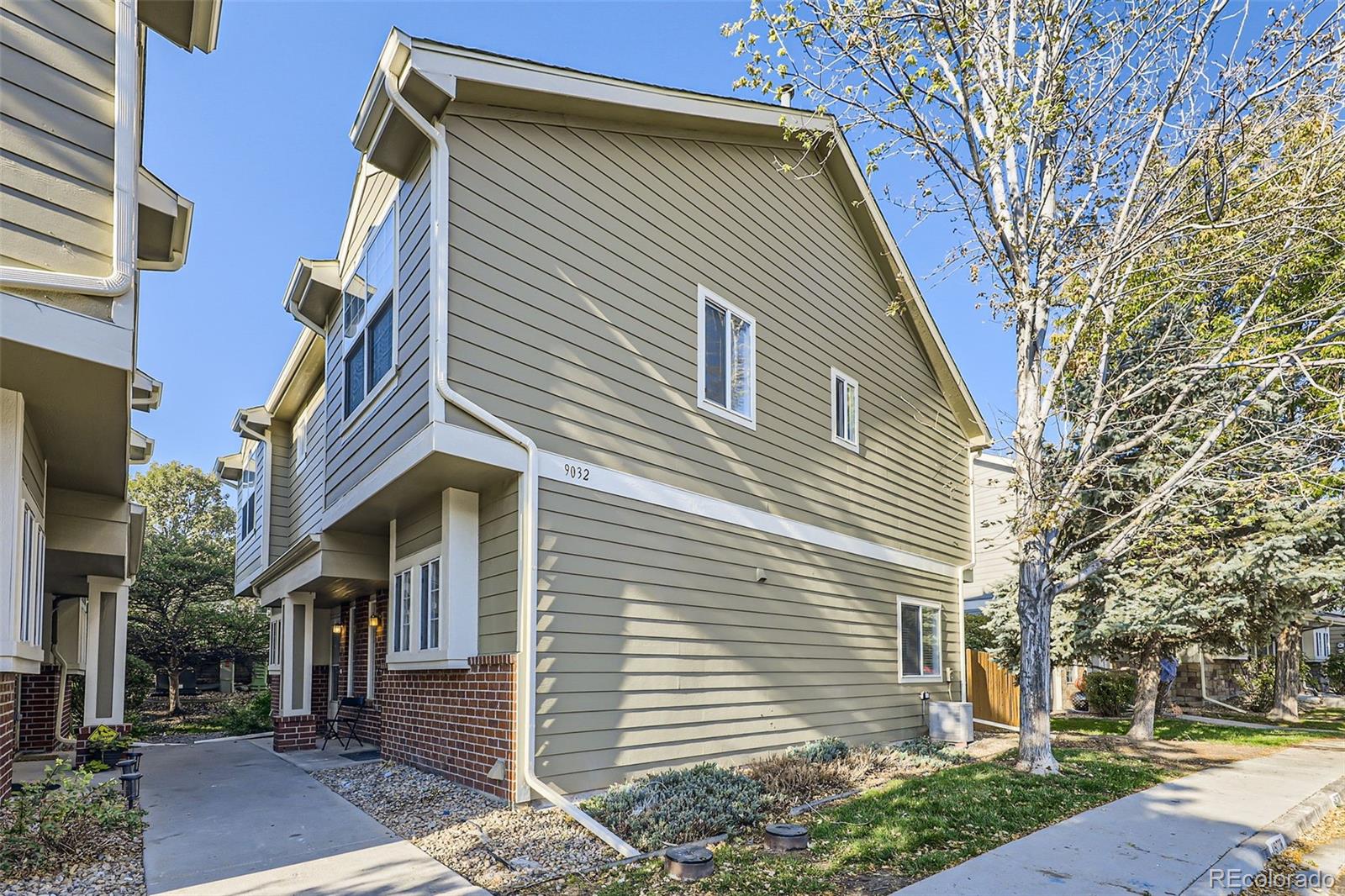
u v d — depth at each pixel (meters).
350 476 8.78
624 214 8.12
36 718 11.62
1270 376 8.24
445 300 6.42
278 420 13.64
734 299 9.37
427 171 6.93
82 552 8.20
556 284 7.35
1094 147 9.34
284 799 7.02
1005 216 9.34
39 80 4.62
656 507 7.90
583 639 6.98
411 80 6.43
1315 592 12.22
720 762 8.15
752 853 5.41
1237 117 8.32
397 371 7.30
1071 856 5.58
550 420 7.05
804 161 10.89
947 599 13.49
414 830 5.87
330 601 12.85
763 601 9.11
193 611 20.11
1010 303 9.89
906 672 11.98
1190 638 12.33
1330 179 8.59
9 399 4.98
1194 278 9.27
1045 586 9.06
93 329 4.66
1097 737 12.59
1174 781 8.55
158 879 4.77
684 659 7.95
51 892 4.53
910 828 6.00
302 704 10.91
